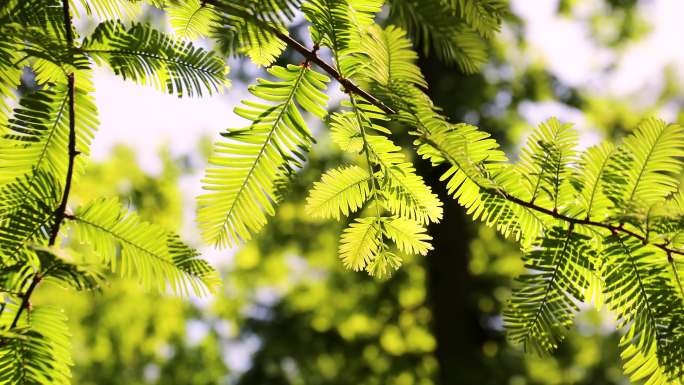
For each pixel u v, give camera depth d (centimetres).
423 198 76
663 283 71
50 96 72
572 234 72
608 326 396
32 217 70
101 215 72
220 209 74
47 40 67
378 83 72
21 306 68
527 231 73
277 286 479
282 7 66
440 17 78
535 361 383
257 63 76
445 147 71
